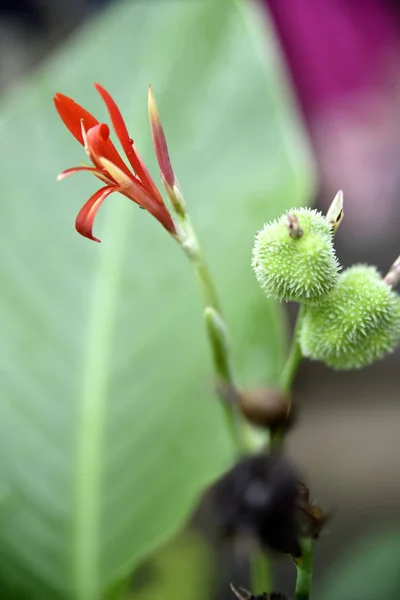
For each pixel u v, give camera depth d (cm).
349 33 84
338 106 87
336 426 97
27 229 57
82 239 57
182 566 65
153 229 57
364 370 102
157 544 54
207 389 55
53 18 109
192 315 56
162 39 59
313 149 89
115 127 42
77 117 42
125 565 54
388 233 96
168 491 54
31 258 57
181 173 57
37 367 56
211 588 67
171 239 57
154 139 43
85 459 55
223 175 57
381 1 84
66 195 58
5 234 57
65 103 42
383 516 84
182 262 56
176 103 58
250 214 56
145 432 55
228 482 41
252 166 57
